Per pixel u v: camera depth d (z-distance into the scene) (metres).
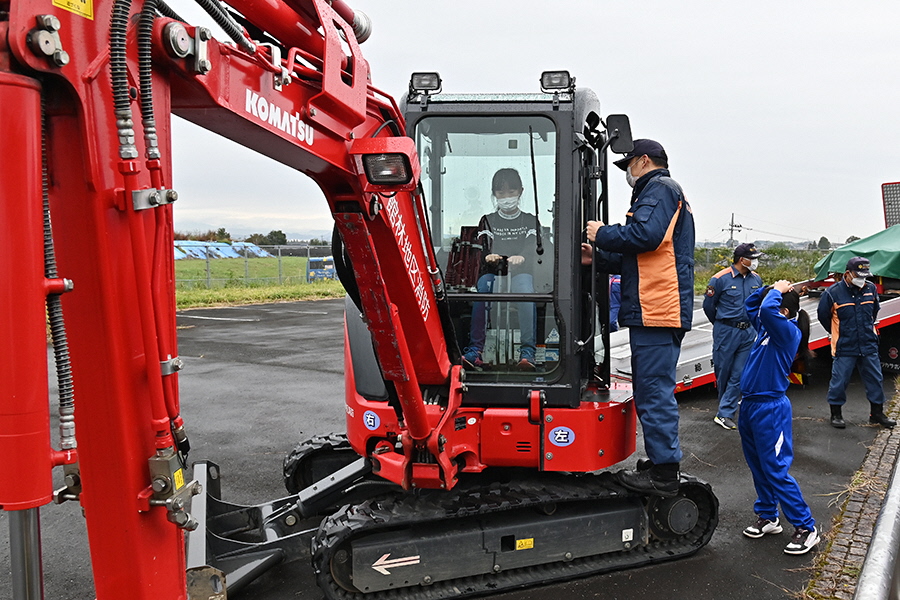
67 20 1.37
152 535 1.66
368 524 3.61
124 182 1.50
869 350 7.40
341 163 2.38
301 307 21.27
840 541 4.58
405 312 3.17
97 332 1.52
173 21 1.56
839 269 11.47
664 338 3.93
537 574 3.97
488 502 3.83
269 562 3.81
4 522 4.96
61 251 1.49
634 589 3.93
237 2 1.92
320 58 2.30
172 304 1.65
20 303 1.32
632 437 4.21
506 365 3.97
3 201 1.30
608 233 3.83
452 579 3.85
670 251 3.87
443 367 3.48
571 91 3.78
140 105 1.53
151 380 1.58
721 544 4.55
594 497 3.98
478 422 3.85
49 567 4.16
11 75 1.29
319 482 4.28
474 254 3.90
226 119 1.86
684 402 8.64
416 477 3.48
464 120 3.83
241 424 7.43
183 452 1.70
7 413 1.33
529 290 3.88
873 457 6.42
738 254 7.25
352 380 4.15
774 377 4.38
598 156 4.21
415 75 3.84
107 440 1.57
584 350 4.15
